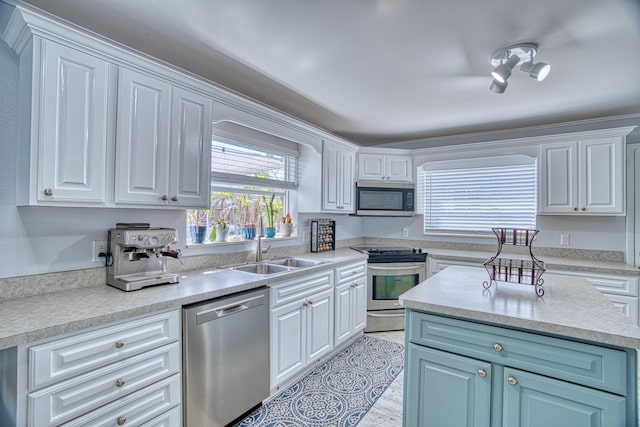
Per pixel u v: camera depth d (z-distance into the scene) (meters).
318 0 1.50
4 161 1.53
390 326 3.55
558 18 1.62
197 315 1.71
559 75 2.28
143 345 1.49
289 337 2.35
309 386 2.42
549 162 3.32
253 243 2.86
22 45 1.47
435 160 4.06
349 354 2.99
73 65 1.50
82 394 1.29
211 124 2.16
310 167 3.39
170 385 1.60
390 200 4.02
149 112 1.80
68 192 1.50
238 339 1.94
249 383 2.02
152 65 1.78
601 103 2.85
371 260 3.51
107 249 1.88
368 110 3.10
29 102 1.41
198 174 2.07
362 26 1.71
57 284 1.70
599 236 3.30
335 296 2.90
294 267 2.84
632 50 1.93
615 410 1.16
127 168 1.70
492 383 1.38
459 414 1.45
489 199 3.86
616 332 1.16
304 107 3.02
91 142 1.57
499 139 3.88
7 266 1.55
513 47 1.90
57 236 1.71
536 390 1.30
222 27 1.74
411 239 4.33
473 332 1.43
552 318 1.31
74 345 1.27
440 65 2.16
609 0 1.48
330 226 3.79
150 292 1.71
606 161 3.04
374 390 2.38
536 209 3.54
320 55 2.03
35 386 1.17
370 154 4.03
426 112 3.15
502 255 3.55
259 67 2.20
